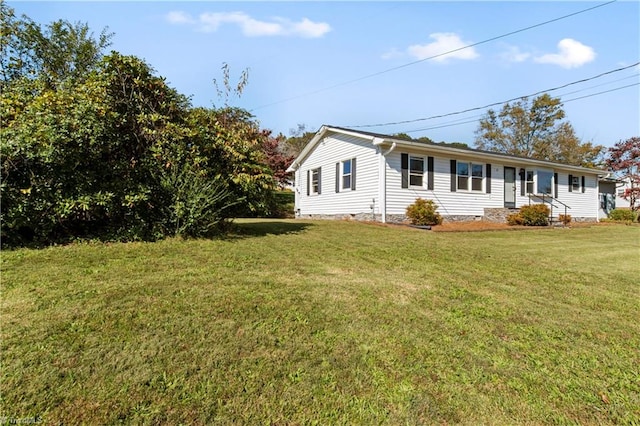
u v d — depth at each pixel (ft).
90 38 44.37
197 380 6.66
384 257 18.47
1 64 33.78
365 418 5.91
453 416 6.05
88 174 18.20
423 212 36.29
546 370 7.61
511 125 106.01
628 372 7.64
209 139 23.50
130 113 20.98
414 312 10.52
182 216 20.52
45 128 16.39
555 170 53.26
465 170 43.50
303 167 55.11
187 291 11.21
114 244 18.04
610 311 11.43
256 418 5.79
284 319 9.47
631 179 70.85
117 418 5.62
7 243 16.70
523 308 11.34
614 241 31.07
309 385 6.70
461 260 18.67
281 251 18.72
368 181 39.81
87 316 8.98
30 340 7.70
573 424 5.99
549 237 32.78
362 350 8.07
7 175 16.31
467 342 8.73
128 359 7.18
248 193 24.68
